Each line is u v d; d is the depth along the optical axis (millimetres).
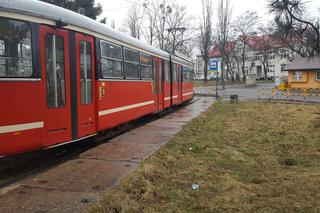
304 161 9141
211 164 8461
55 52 7402
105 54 9758
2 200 5129
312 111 21078
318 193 6406
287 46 51406
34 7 6883
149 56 14625
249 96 37219
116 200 5266
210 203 5738
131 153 8227
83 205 4957
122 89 11133
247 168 8297
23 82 6566
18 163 7867
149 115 16672
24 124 6582
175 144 9938
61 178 6199
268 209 5586
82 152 8805
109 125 10016
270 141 11766
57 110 7391
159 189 6176
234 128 14250
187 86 25156
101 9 32531
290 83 47969
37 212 4715
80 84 8297
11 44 6414
